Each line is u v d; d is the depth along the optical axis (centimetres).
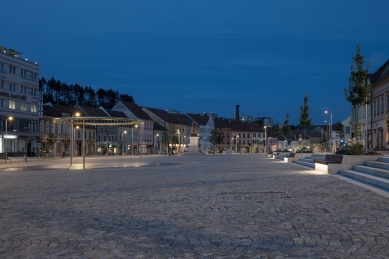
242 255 695
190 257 686
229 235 839
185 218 1026
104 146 11181
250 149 18312
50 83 17088
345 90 3144
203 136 16000
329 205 1202
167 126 14000
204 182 1991
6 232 882
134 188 1736
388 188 1598
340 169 2455
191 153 9475
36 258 687
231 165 3919
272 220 987
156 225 944
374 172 2006
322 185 1786
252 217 1028
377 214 1049
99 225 948
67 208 1198
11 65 8331
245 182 1964
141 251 724
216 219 1009
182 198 1390
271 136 19200
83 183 2009
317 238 804
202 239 807
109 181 2120
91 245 768
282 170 2967
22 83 8644
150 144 13250
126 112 12575
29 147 8931
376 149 6222
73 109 11006
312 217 1018
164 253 711
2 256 700
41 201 1347
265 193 1504
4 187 1823
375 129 6322
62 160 6328
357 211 1097
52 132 9806
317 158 3759
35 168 3694
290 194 1465
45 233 870
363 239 790
